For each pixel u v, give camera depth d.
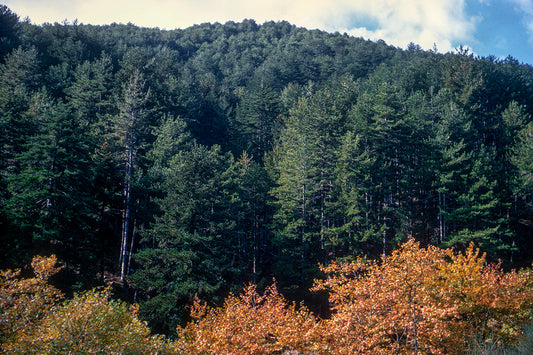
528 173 40.06
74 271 26.45
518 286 13.23
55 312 10.67
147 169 40.97
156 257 23.59
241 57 163.25
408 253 11.74
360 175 36.69
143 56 76.75
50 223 23.36
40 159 24.95
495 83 70.44
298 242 36.12
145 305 20.61
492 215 38.62
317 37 179.25
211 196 26.97
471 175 37.72
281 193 38.25
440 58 90.81
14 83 53.00
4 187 25.17
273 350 11.81
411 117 45.50
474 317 12.19
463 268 13.12
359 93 69.06
